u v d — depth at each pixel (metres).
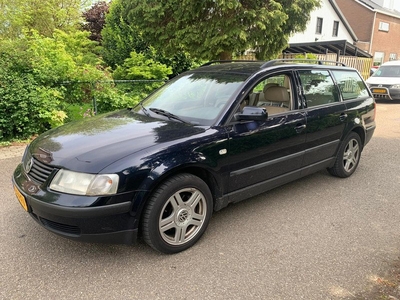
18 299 2.46
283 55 17.03
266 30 8.62
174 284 2.64
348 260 2.97
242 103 3.55
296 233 3.43
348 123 4.71
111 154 2.73
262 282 2.67
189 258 2.99
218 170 3.21
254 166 3.55
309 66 4.37
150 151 2.81
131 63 10.87
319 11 26.36
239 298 2.49
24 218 3.64
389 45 34.31
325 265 2.89
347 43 17.86
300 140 4.00
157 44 9.64
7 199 4.11
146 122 3.45
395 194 4.48
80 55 10.88
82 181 2.61
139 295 2.52
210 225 3.59
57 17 14.21
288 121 3.82
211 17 8.66
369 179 5.04
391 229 3.54
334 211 3.95
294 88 4.04
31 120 6.86
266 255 3.04
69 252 3.05
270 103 4.05
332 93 4.62
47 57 8.12
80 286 2.61
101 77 8.44
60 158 2.78
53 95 7.27
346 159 4.98
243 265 2.89
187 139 3.03
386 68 14.72
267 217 3.78
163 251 2.97
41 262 2.90
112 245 3.17
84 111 7.93
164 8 8.63
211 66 4.41
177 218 3.01
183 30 8.77
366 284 2.64
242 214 3.85
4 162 5.52
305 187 4.69
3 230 3.39
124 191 2.65
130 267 2.85
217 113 3.39
